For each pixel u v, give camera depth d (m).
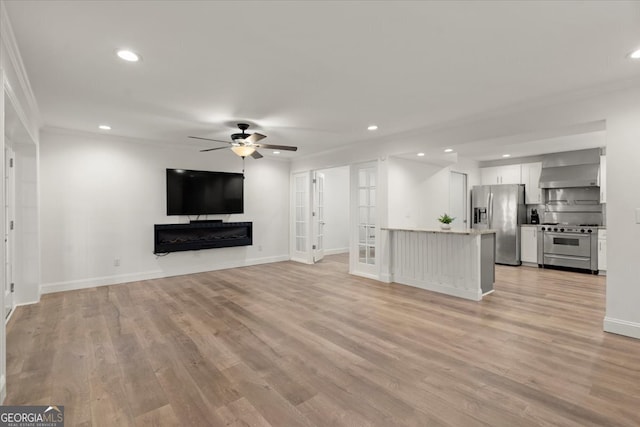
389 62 2.56
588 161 5.91
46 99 3.32
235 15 1.93
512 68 2.66
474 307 3.83
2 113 1.96
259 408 1.94
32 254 4.04
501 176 7.15
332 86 3.03
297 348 2.74
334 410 1.91
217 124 4.30
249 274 5.74
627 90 2.92
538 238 6.31
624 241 2.96
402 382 2.21
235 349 2.73
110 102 3.42
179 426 1.78
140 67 2.62
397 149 4.97
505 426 1.76
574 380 2.21
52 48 2.30
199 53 2.40
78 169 4.73
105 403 1.99
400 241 5.02
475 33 2.14
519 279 5.28
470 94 3.22
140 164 5.26
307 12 1.90
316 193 6.97
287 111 3.75
